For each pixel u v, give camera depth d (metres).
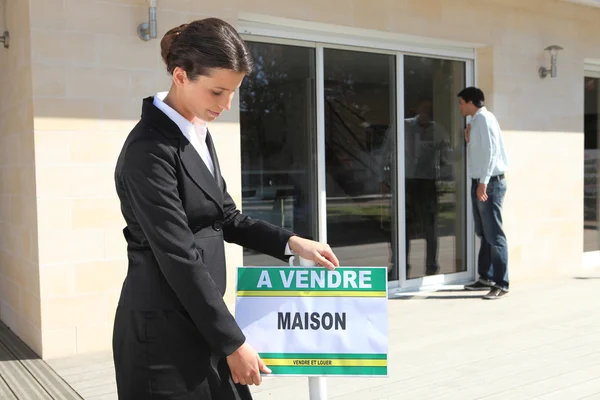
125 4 3.85
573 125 6.31
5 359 3.71
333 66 5.05
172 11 4.04
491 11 5.64
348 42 5.07
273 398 3.12
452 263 5.88
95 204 3.79
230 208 1.84
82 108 3.73
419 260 5.64
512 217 5.89
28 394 3.15
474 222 5.46
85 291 3.79
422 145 5.62
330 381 3.34
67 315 3.74
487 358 3.68
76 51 3.70
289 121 4.86
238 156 4.33
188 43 1.44
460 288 5.64
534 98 5.99
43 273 3.66
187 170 1.50
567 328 4.31
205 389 1.51
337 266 1.79
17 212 4.05
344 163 5.15
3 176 4.36
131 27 3.88
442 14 5.31
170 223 1.42
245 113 4.63
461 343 3.98
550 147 6.13
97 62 3.77
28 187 3.77
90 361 3.66
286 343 1.76
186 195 1.49
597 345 3.92
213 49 1.41
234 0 4.28
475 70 5.82
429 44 5.51
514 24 5.80
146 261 1.50
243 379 1.49
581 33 6.32
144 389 1.48
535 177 6.04
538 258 6.10
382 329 1.76
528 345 3.93
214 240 1.58
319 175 4.98
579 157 6.37
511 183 5.86
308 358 1.76
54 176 3.66
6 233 4.37
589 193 6.90
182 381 1.48
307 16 4.59
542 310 4.83
